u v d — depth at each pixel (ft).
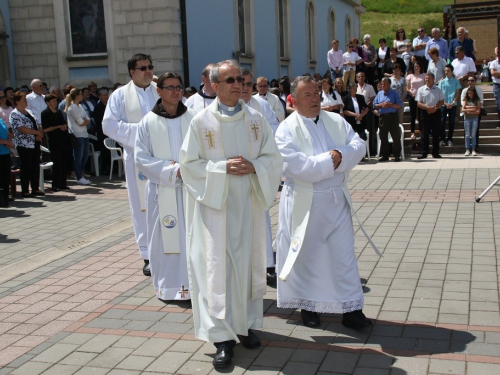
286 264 14.71
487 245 21.22
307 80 14.96
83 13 50.75
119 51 49.88
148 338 15.02
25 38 51.72
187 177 13.76
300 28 82.79
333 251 14.78
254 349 14.10
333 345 14.08
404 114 51.21
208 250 13.51
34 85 41.78
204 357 13.84
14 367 13.74
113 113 20.12
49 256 23.17
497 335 14.06
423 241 22.17
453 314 15.42
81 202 33.37
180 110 17.57
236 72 13.46
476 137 44.16
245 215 13.91
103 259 22.24
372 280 18.28
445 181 33.91
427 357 13.16
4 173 33.06
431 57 48.39
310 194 14.79
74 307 17.43
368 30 155.84
